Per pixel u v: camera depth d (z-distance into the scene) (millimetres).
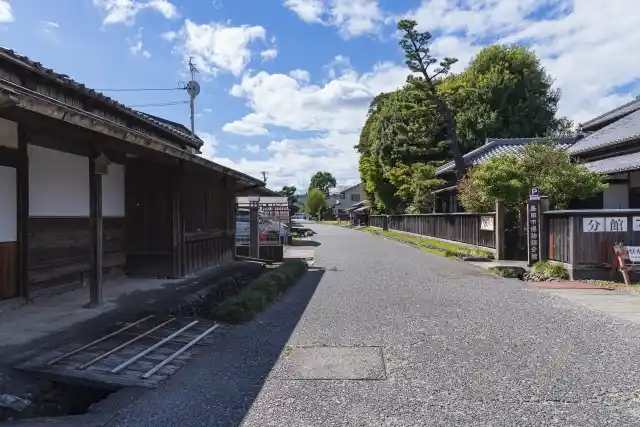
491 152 29656
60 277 9000
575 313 8086
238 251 19078
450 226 24188
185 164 11336
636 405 4230
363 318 7797
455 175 31031
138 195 11227
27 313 7309
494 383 4773
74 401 4867
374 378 4973
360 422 3922
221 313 7711
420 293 10203
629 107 24938
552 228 13125
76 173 9531
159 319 7520
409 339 6473
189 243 12102
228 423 3953
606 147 19172
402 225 38562
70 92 9539
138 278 11008
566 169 16375
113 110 10984
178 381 4961
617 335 6617
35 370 4965
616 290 10500
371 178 45875
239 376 5105
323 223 85438
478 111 38719
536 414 4047
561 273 12148
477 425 3848
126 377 4980
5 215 7660
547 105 40219
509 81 38781
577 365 5312
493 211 18891
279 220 27000
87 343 6012
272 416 4066
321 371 5223
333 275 13312
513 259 16859
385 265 15805
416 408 4191
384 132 42156
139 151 8914
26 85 8461
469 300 9336
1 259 7582
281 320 7758
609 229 11867
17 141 7812
